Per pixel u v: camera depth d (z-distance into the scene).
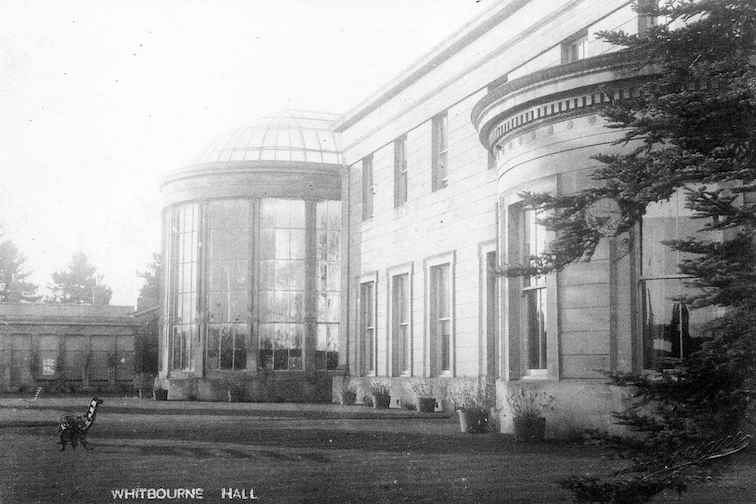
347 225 36.09
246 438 16.73
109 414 25.12
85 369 47.53
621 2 19.53
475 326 25.38
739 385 8.55
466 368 25.92
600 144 15.47
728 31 8.75
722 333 8.43
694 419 8.59
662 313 14.70
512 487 10.04
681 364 8.83
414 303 29.59
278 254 37.28
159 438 16.73
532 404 16.16
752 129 8.37
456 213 26.91
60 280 60.31
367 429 18.95
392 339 31.23
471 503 9.05
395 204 31.61
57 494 9.86
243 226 37.41
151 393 45.47
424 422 21.59
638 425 8.91
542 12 22.66
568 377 15.71
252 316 36.84
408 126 30.55
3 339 46.62
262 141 40.66
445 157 28.47
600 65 15.16
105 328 48.00
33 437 17.22
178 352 38.69
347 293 35.78
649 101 8.73
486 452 13.71
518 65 23.84
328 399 36.59
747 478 10.23
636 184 8.89
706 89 8.56
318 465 12.15
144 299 59.62
